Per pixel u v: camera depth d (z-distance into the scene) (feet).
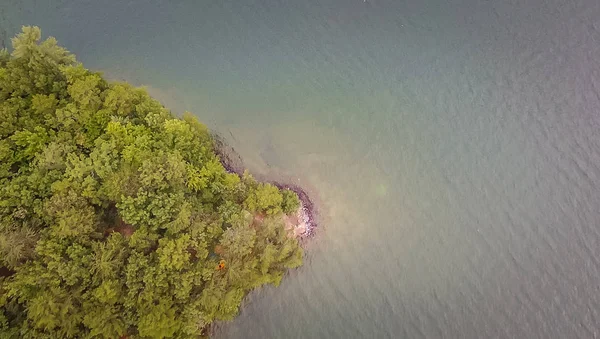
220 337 155.63
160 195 139.23
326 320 162.81
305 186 180.65
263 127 187.11
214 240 145.28
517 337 164.66
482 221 181.37
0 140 138.51
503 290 170.91
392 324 164.25
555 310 168.66
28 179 135.13
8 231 127.95
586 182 187.52
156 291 131.95
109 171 139.23
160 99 183.21
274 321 160.45
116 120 146.10
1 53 155.02
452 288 170.71
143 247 135.54
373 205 181.27
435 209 182.29
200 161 153.48
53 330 126.52
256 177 178.91
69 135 144.36
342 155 187.32
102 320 127.65
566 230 180.55
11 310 128.16
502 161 190.60
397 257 174.81
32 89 149.38
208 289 135.64
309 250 171.83
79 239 133.08
